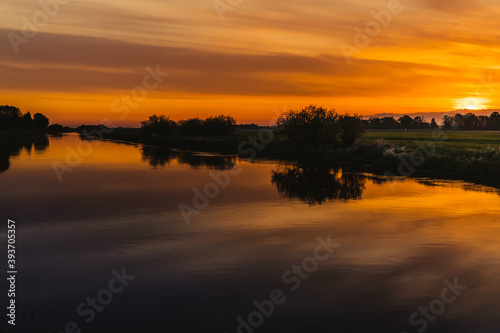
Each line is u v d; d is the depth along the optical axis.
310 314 8.62
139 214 18.09
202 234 14.82
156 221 16.78
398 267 11.37
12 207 19.47
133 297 9.46
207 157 48.69
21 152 55.38
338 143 48.81
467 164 31.91
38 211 18.62
